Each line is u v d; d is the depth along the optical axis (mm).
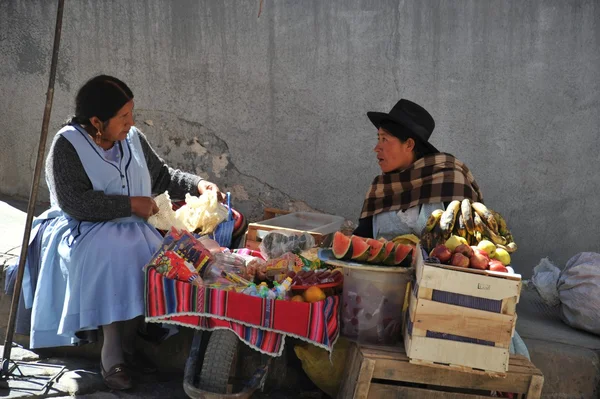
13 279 3838
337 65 5172
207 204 4141
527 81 4977
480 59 5000
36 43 5512
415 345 3139
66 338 3611
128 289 3439
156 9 5340
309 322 3281
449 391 3424
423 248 3381
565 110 4965
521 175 5062
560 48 4922
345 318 3506
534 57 4953
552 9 4898
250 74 5293
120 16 5387
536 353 3904
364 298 3465
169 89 5406
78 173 3531
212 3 5262
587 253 4383
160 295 3334
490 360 3143
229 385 3293
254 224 4336
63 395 3396
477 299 3121
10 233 4699
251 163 5383
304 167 5316
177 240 3514
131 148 3797
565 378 3891
